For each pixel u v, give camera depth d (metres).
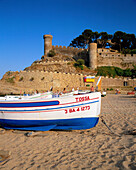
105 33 85.19
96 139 6.24
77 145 5.71
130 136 6.45
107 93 49.28
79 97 7.30
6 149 5.53
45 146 5.72
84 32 90.12
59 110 7.33
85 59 77.19
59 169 4.12
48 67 67.75
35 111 7.45
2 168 4.25
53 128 7.55
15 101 7.58
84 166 4.22
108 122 9.05
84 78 54.88
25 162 4.57
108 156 4.73
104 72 69.19
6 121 8.01
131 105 17.00
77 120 7.41
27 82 51.09
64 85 52.41
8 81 50.97
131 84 60.56
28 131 7.61
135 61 75.94
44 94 10.76
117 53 76.69
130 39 85.81
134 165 4.11
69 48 80.75
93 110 7.50
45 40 81.25
